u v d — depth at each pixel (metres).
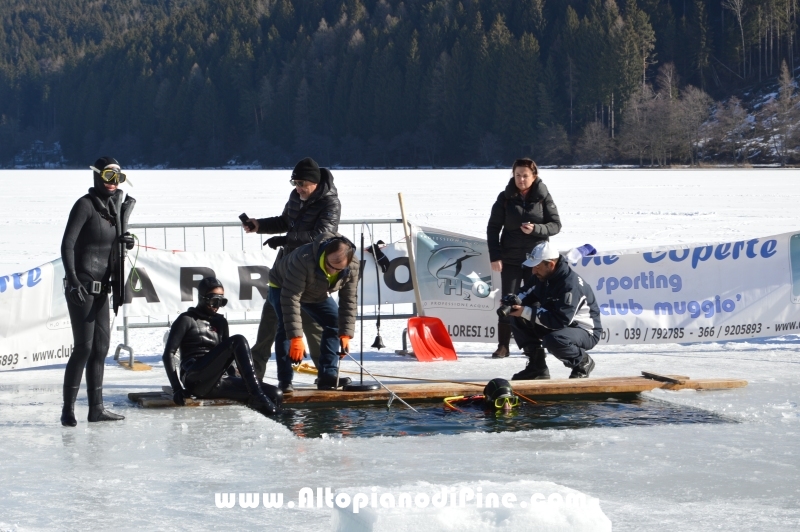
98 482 10.27
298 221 14.92
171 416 13.59
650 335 19.83
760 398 14.80
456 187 111.81
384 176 166.12
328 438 12.31
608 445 11.91
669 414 13.77
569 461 11.14
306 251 14.08
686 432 12.61
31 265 34.50
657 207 71.00
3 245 42.50
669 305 20.02
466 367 17.84
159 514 9.19
